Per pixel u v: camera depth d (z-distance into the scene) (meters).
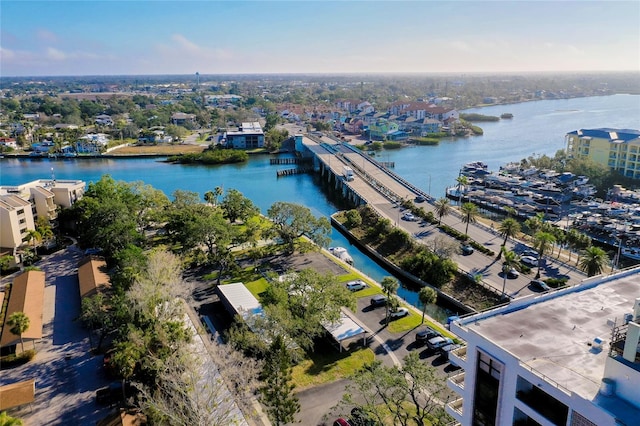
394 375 55.69
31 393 67.31
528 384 37.22
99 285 99.88
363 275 114.06
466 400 43.44
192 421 55.44
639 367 32.16
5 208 122.88
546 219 158.12
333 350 80.94
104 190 148.12
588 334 42.06
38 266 120.62
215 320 90.56
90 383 73.62
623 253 129.25
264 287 105.62
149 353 69.19
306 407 66.75
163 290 81.25
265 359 66.56
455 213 159.38
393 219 152.75
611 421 30.36
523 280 106.50
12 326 82.19
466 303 100.25
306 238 140.75
